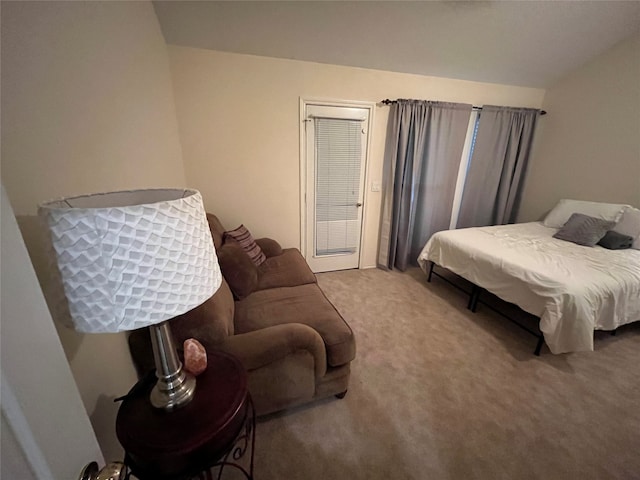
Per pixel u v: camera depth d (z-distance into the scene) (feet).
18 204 2.07
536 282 5.95
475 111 10.23
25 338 1.12
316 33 7.04
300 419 4.60
